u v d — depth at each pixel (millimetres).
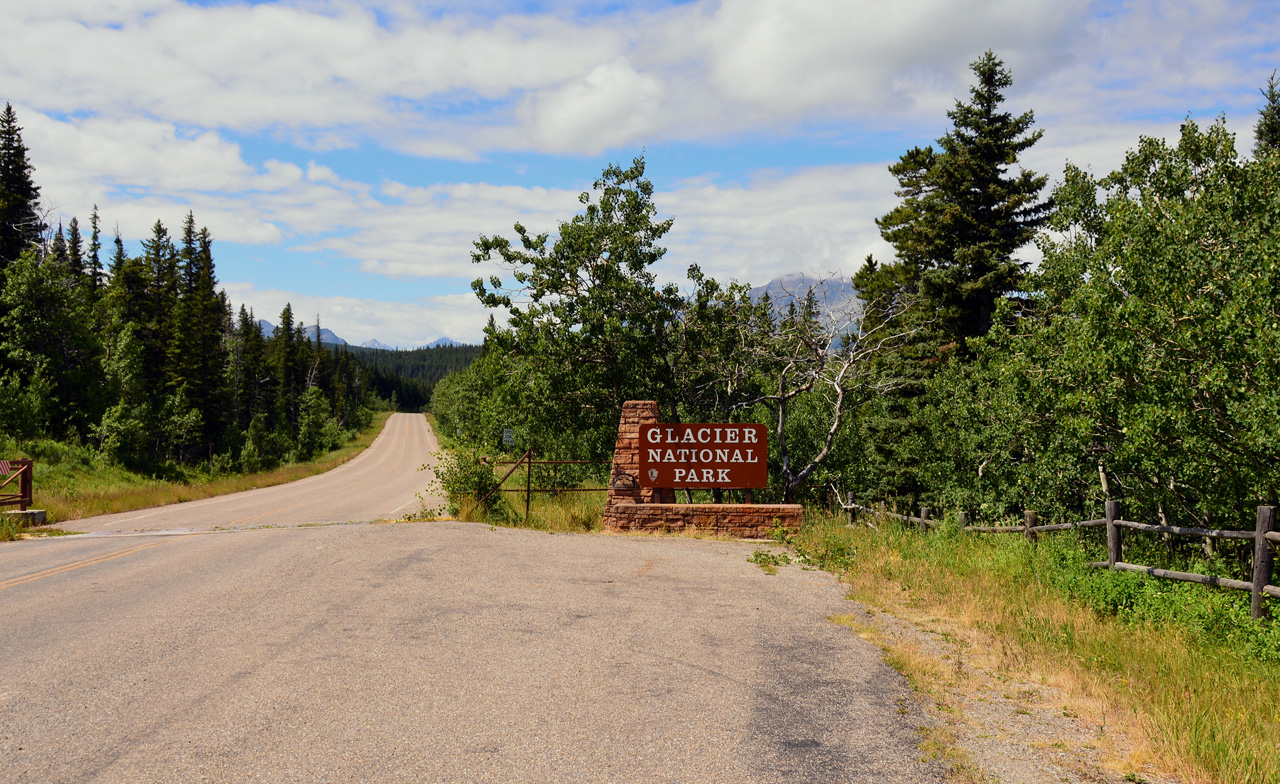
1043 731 5043
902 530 13602
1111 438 10641
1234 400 8570
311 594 8727
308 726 4859
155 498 27078
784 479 18328
